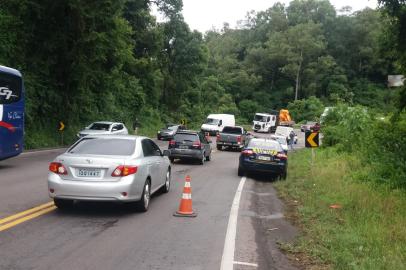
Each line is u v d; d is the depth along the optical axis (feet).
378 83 393.09
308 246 25.62
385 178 49.90
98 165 31.09
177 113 233.14
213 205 37.93
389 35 48.70
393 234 27.78
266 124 241.35
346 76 386.11
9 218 29.40
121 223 29.66
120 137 35.17
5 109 57.77
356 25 399.44
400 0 44.21
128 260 21.94
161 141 142.92
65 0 96.68
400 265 21.71
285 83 396.57
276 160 58.70
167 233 27.55
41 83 103.19
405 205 37.27
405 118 65.92
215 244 25.55
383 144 65.36
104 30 108.17
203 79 304.30
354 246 25.46
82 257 22.09
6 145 58.03
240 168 60.44
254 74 385.50
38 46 103.45
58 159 31.86
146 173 33.71
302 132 249.55
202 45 228.63
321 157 85.40
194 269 21.07
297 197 44.19
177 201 38.78
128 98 174.19
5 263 20.70
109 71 123.03
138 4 172.04
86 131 92.48
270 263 22.61
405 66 51.90
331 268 21.93
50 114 108.68
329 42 404.98
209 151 84.84
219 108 303.48
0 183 44.34
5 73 57.98
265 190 50.29
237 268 21.48
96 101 142.72
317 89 384.88
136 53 179.42
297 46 383.86
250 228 30.04
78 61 105.29
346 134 93.35
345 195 41.52
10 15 95.45
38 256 21.93
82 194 30.86
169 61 220.43
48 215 30.96
